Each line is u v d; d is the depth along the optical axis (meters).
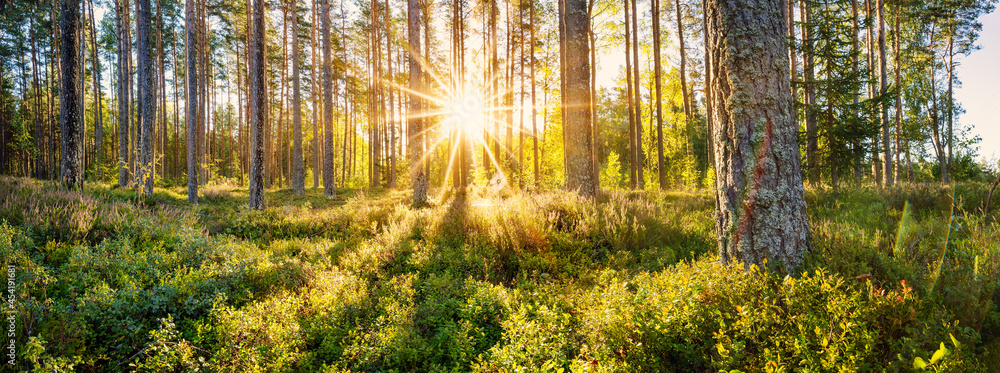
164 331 3.47
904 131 21.27
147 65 15.16
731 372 2.46
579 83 9.41
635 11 19.72
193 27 14.91
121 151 20.69
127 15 23.45
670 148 28.45
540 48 23.22
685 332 2.98
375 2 26.38
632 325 3.15
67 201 7.84
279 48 29.36
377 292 5.05
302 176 21.64
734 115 4.12
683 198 12.01
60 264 5.33
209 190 19.08
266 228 9.29
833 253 3.89
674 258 5.62
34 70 31.94
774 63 4.05
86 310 3.75
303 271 5.72
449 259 6.23
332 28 29.31
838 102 11.48
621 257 5.84
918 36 23.56
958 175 22.83
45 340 3.26
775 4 4.16
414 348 3.64
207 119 36.06
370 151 34.66
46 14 28.16
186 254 6.01
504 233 6.88
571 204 7.64
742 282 3.37
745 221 4.03
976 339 2.49
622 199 8.39
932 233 4.53
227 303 4.71
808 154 11.94
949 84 25.25
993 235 3.93
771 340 2.75
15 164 38.62
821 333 2.58
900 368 2.45
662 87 24.59
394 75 29.88
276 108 40.47
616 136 47.22
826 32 11.38
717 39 4.31
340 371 3.33
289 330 3.80
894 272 3.53
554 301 4.52
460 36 24.20
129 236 6.73
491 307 4.40
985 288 2.96
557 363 3.21
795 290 3.12
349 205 12.78
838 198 8.96
